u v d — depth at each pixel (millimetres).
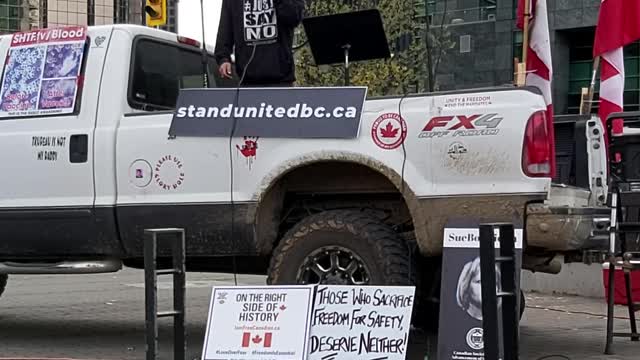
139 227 6656
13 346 7461
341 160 6125
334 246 6137
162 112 6684
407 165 5980
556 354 6918
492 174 5797
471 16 35688
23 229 7027
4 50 7328
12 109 7148
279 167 6250
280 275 6250
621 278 9227
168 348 7375
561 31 36438
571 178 7383
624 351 7102
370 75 19266
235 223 6387
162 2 16094
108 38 7020
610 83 9188
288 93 6332
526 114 5742
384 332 5180
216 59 7211
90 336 8070
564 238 5734
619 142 7719
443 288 5500
